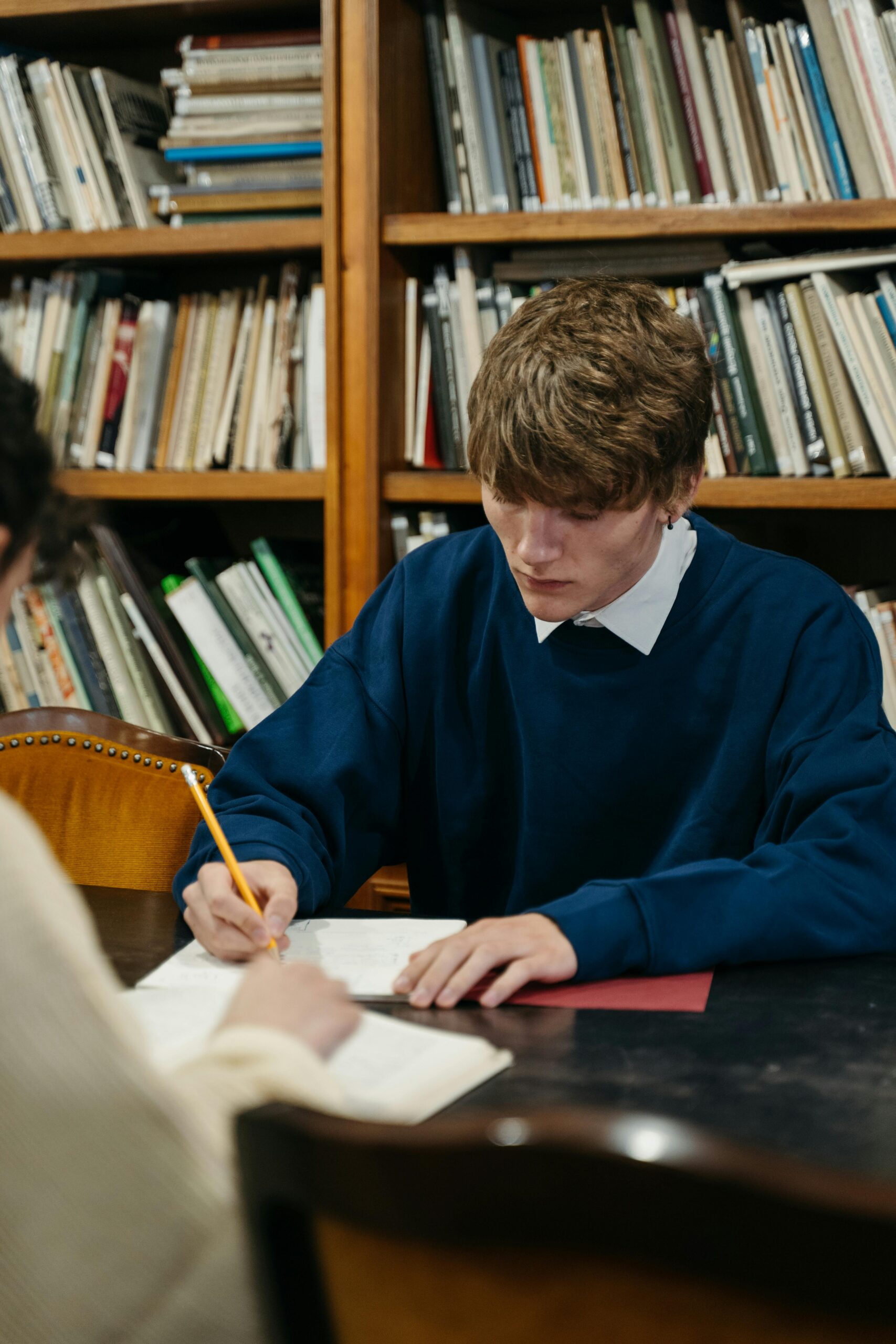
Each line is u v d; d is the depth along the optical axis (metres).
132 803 1.39
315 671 1.38
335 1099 0.56
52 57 2.36
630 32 1.84
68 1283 0.50
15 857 0.52
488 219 1.90
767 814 1.18
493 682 1.33
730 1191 0.38
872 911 1.03
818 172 1.79
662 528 1.20
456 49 1.92
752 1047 0.83
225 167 2.04
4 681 2.16
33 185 2.14
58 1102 0.49
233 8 2.09
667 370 1.06
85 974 0.51
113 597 2.11
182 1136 0.51
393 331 2.00
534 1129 0.40
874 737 1.15
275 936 0.98
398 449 2.04
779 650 1.23
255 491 2.05
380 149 1.91
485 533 1.37
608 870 1.29
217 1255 0.51
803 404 1.79
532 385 1.04
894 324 1.74
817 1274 0.38
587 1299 0.41
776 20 1.90
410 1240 0.43
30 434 0.64
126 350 2.12
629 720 1.26
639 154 1.86
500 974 0.95
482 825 1.35
